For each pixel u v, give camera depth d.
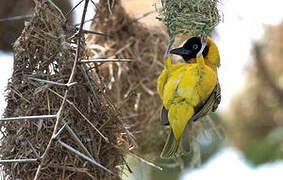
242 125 11.34
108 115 6.54
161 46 9.42
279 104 11.43
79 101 6.34
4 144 6.34
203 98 6.52
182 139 6.39
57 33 6.48
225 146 10.70
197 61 6.55
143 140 9.04
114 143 6.57
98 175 6.30
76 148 6.15
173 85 6.47
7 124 6.39
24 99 6.31
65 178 6.08
